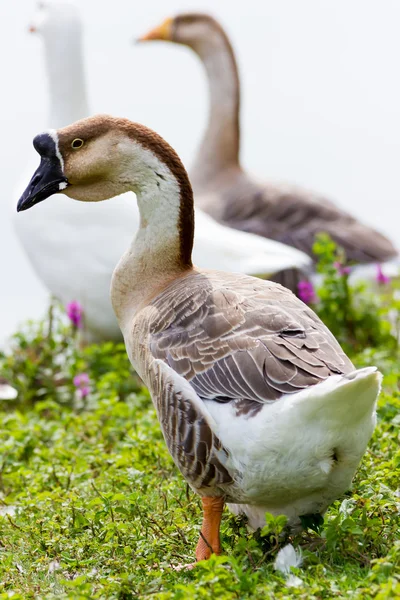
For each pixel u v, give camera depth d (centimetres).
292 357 894
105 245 1841
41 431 1495
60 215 1856
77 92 1998
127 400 1597
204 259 1858
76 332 1916
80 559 994
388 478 1051
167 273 1111
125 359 1828
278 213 2417
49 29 1980
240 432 889
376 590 805
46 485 1253
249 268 1855
